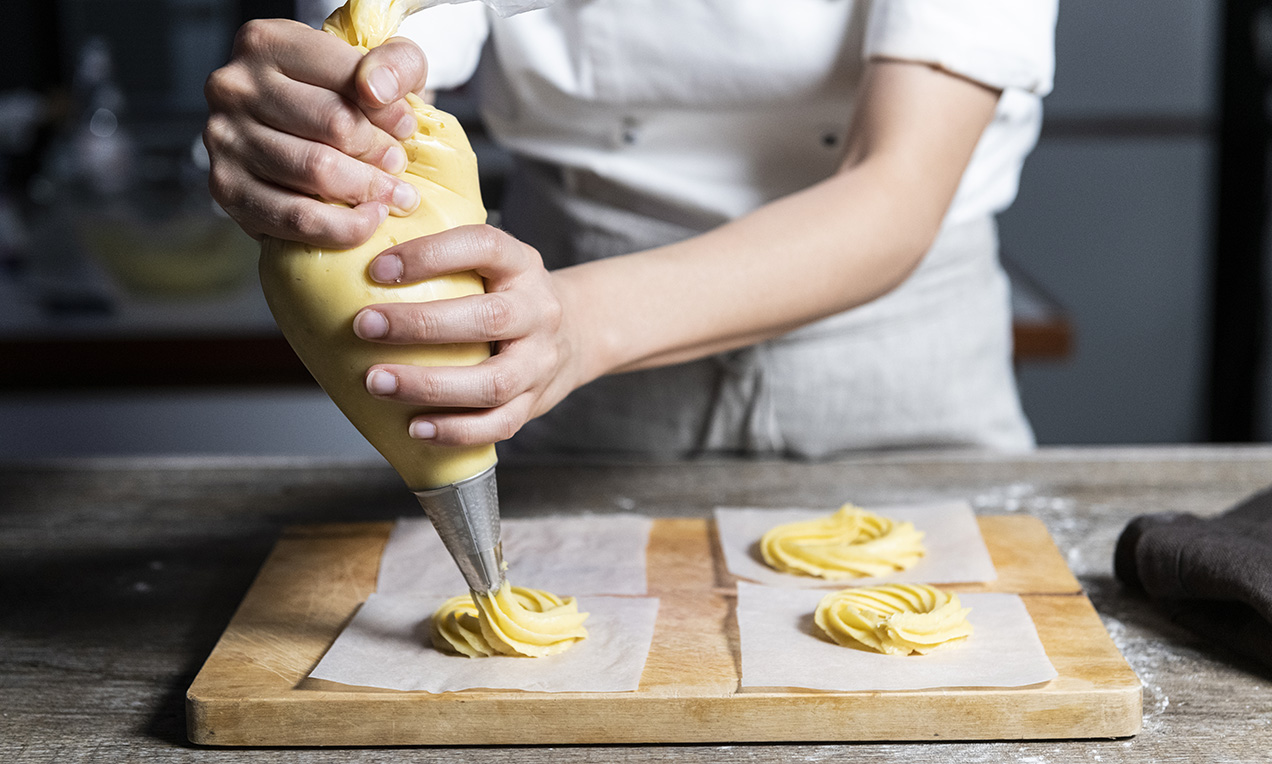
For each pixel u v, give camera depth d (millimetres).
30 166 2486
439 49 909
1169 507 925
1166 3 3143
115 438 1766
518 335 580
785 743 638
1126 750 618
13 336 1591
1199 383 3324
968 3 793
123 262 1802
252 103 554
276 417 1767
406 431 583
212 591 821
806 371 1061
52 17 2996
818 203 767
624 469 1025
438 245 549
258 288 1863
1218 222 3092
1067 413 3389
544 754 633
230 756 633
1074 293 3316
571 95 1014
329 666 676
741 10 943
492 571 650
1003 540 848
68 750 636
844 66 954
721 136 1028
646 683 651
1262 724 636
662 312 705
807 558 807
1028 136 1089
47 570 854
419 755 634
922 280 1081
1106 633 705
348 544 872
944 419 1115
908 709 628
